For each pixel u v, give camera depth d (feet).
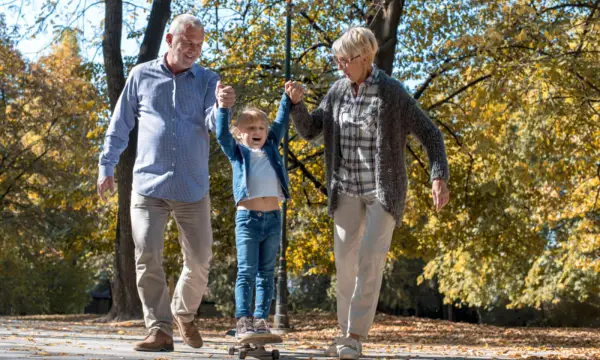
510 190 71.41
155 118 16.81
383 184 16.19
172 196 16.60
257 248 16.52
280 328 60.29
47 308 141.38
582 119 51.93
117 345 23.03
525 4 47.19
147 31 63.36
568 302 130.93
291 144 71.97
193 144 16.83
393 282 145.18
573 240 94.22
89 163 75.36
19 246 109.50
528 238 75.56
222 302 144.15
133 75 17.21
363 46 16.31
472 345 46.73
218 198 68.18
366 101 16.58
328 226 79.20
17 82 90.22
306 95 61.36
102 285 195.31
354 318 16.17
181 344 23.65
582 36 49.03
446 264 117.91
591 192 76.23
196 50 16.80
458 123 61.16
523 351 35.55
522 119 62.64
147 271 16.72
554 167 62.90
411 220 71.82
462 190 72.02
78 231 92.53
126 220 65.26
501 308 145.89
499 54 51.42
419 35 61.41
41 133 91.35
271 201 16.70
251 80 63.72
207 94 17.16
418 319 83.10
